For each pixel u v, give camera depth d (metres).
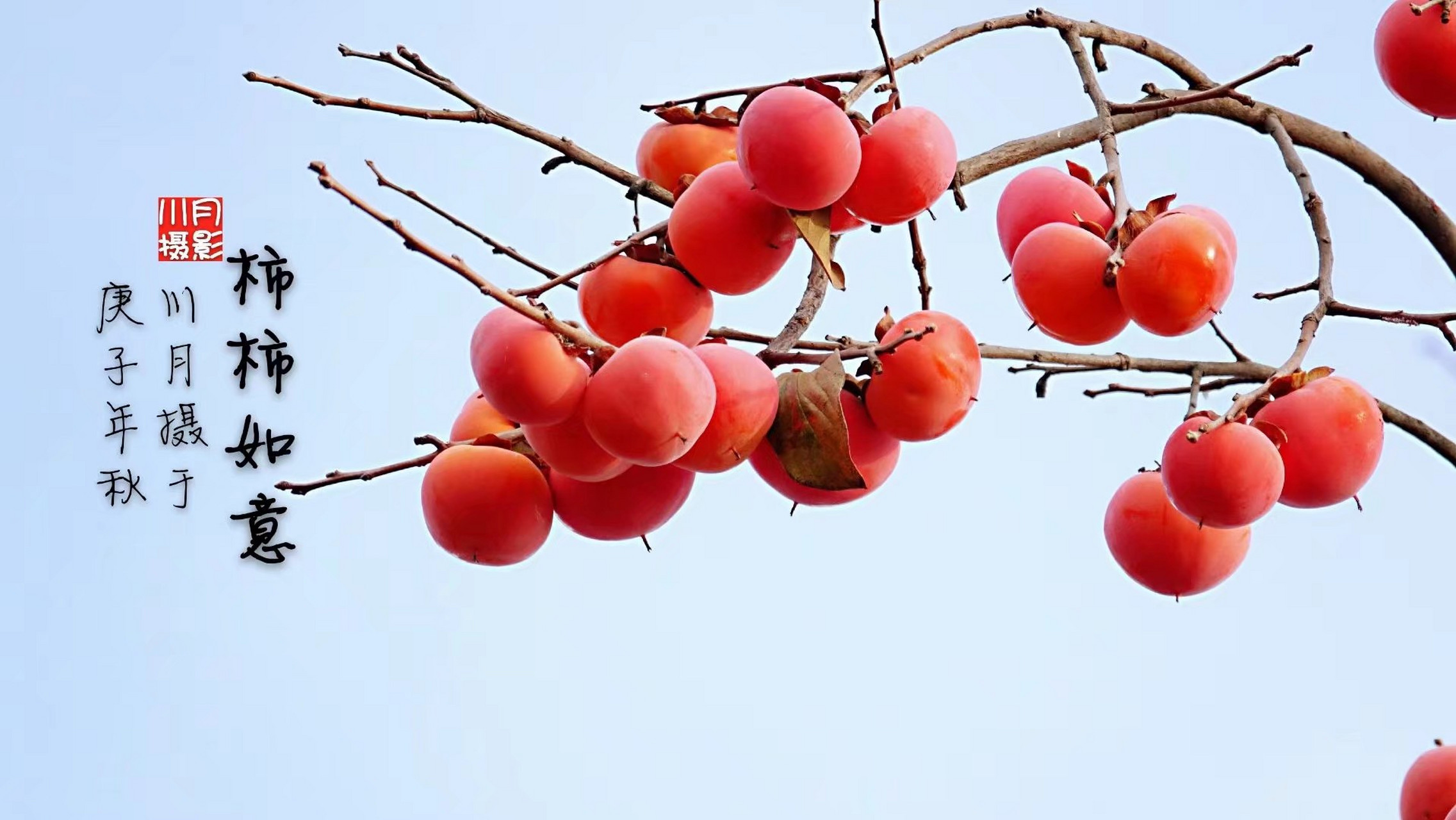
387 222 2.26
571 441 2.33
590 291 2.37
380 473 2.38
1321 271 2.44
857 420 2.39
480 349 2.31
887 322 2.41
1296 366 2.40
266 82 2.39
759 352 2.38
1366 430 2.39
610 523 2.38
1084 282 2.41
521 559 2.39
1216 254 2.38
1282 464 2.38
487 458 2.38
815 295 2.41
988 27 2.46
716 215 2.35
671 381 2.30
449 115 2.44
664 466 2.37
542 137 2.46
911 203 2.36
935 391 2.38
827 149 2.32
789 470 2.35
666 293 2.36
